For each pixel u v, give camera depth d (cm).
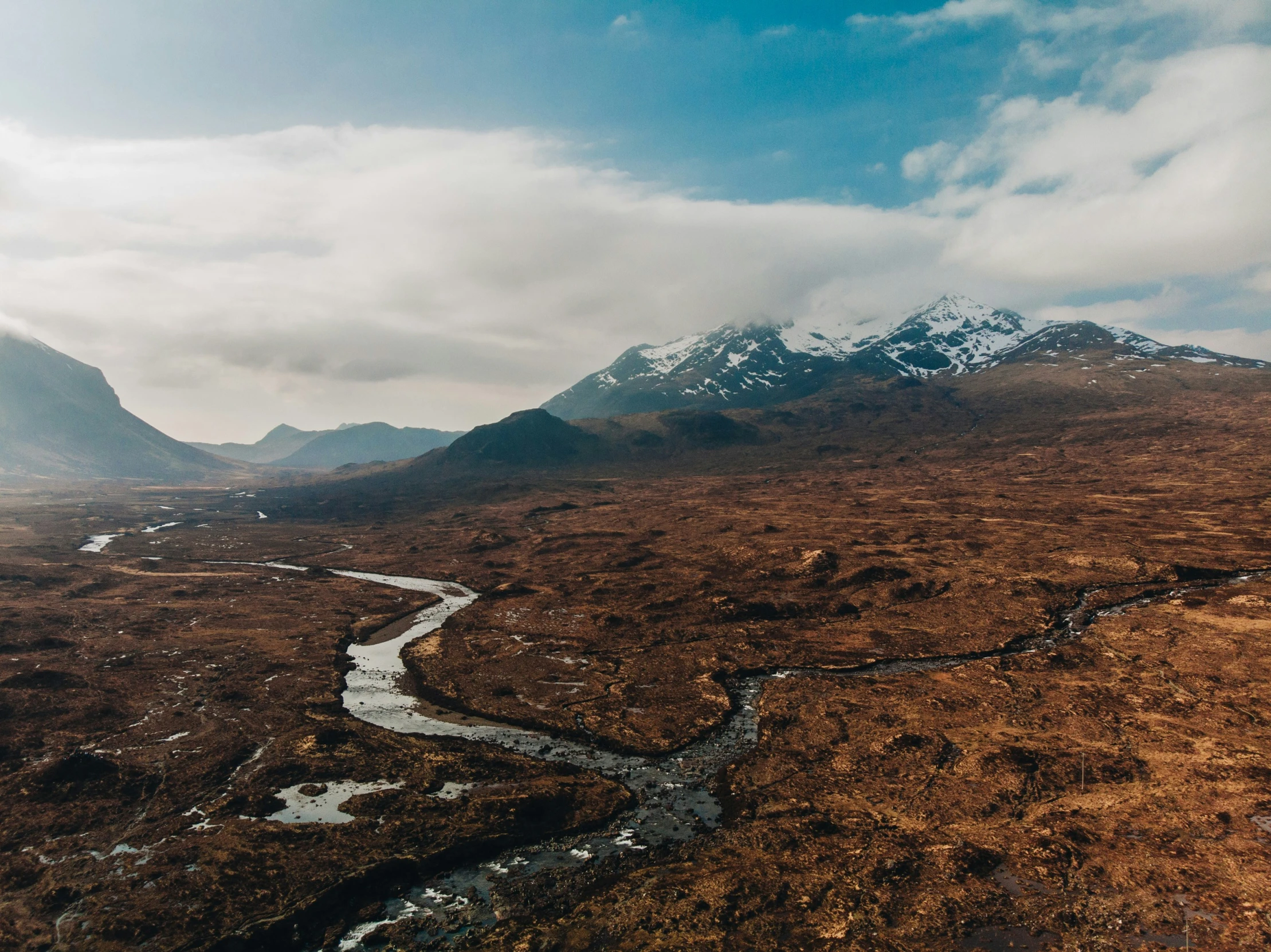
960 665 9138
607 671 9425
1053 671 8625
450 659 10175
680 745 7112
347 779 6400
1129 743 6469
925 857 4856
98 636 11088
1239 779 5584
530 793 5978
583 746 7212
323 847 5266
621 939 4212
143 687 8862
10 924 4441
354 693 8881
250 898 4697
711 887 4638
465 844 5288
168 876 4912
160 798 6056
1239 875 4403
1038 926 4125
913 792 5834
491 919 4509
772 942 4100
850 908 4362
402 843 5319
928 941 4038
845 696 8188
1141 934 3997
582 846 5322
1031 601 11756
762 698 8300
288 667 9775
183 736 7362
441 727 7738
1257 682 7706
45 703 8169
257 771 6544
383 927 4441
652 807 5881
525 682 9106
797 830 5325
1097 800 5500
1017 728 6975
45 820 5675
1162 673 8250
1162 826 5031
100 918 4491
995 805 5525
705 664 9531
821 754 6712
